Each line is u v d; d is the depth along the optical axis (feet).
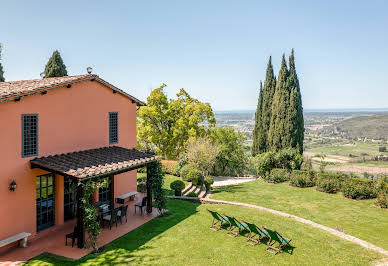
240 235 35.83
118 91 48.32
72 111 39.34
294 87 84.58
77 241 31.78
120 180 49.21
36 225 34.24
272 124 88.58
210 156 72.23
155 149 101.45
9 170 30.53
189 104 104.99
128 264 27.30
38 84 37.01
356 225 42.32
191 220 41.16
